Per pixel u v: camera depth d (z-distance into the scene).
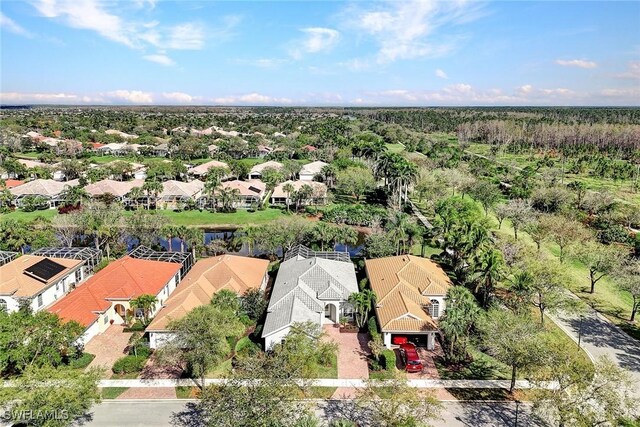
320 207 117.06
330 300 54.22
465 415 38.22
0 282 54.41
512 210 92.19
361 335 52.00
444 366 45.75
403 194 121.06
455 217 78.19
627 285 55.16
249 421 29.61
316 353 43.75
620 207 102.44
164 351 39.75
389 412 33.00
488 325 42.75
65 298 53.66
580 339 51.12
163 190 115.50
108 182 115.81
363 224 102.06
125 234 82.44
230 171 148.00
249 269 63.94
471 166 150.62
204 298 54.56
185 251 82.31
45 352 37.47
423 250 81.81
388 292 55.84
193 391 41.28
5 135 185.62
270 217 107.81
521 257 63.38
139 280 57.66
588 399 32.41
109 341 50.19
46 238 73.69
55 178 139.62
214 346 38.84
